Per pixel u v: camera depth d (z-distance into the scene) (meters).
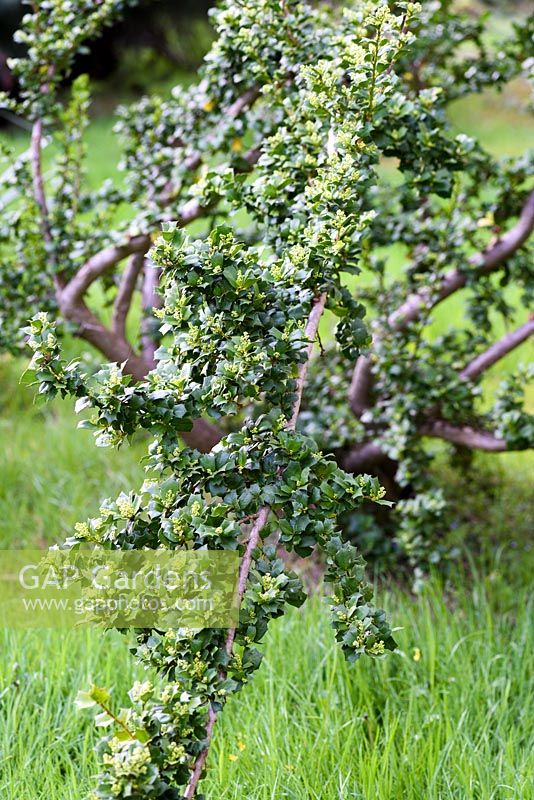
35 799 3.70
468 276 5.76
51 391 2.77
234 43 4.45
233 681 2.61
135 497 2.87
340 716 4.31
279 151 3.79
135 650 2.87
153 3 21.30
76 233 5.73
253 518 2.90
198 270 2.96
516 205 5.84
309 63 4.25
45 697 4.40
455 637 4.93
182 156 5.61
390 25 3.26
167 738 2.49
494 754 4.20
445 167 4.26
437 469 7.37
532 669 4.65
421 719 4.37
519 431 5.35
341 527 6.20
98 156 17.50
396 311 6.03
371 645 2.77
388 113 3.82
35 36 5.48
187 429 2.88
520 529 6.48
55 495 6.69
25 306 5.78
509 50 6.13
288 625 4.96
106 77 23.02
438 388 5.68
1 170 13.67
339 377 6.31
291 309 3.05
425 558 5.74
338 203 3.26
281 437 2.89
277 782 3.70
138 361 5.74
